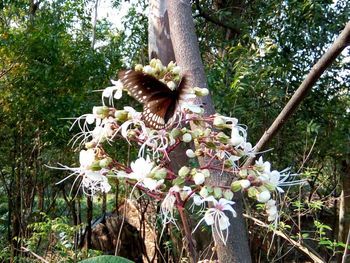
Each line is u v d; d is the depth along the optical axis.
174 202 0.82
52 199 5.83
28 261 4.34
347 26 0.93
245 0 4.68
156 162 0.91
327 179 4.29
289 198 3.03
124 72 0.83
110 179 0.87
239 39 3.99
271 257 3.79
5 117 5.10
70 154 5.11
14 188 5.68
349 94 4.11
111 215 6.07
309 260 4.15
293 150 3.91
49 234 4.24
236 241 0.87
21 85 4.78
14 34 4.72
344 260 1.91
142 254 5.45
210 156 0.88
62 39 4.95
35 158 5.47
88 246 5.59
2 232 6.36
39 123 5.05
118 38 5.48
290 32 3.74
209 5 5.01
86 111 4.62
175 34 1.03
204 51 4.68
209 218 0.78
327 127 4.03
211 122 0.90
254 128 3.47
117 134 0.92
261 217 3.12
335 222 4.83
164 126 0.85
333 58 0.96
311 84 0.99
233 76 3.42
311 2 3.57
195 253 0.85
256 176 0.85
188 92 0.82
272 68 3.37
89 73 4.86
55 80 4.74
